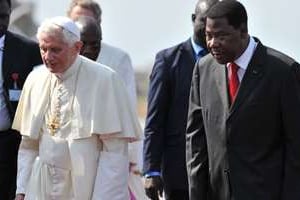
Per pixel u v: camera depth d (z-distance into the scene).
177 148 12.16
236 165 10.24
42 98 11.10
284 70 10.16
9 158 12.18
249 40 10.25
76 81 11.02
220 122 10.29
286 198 10.15
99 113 10.95
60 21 10.77
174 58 12.19
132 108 11.18
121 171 11.03
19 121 11.38
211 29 10.03
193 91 10.58
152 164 12.12
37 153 11.32
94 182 11.02
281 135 10.24
